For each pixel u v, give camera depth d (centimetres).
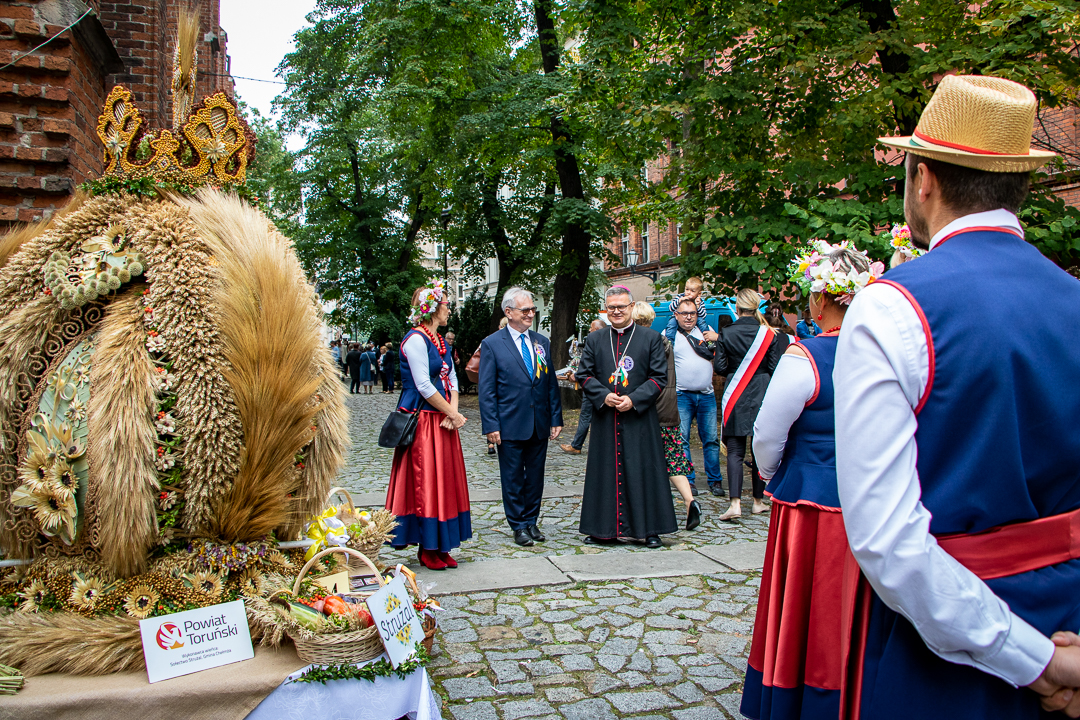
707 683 303
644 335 535
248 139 263
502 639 350
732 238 823
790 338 634
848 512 121
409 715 222
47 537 220
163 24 753
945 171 136
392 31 1720
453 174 2050
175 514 218
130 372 209
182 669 205
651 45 1042
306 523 258
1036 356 121
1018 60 727
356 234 2638
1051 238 689
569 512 649
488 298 2495
